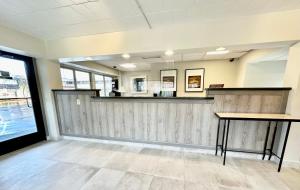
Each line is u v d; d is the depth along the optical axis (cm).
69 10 179
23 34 242
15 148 266
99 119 296
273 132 219
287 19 182
